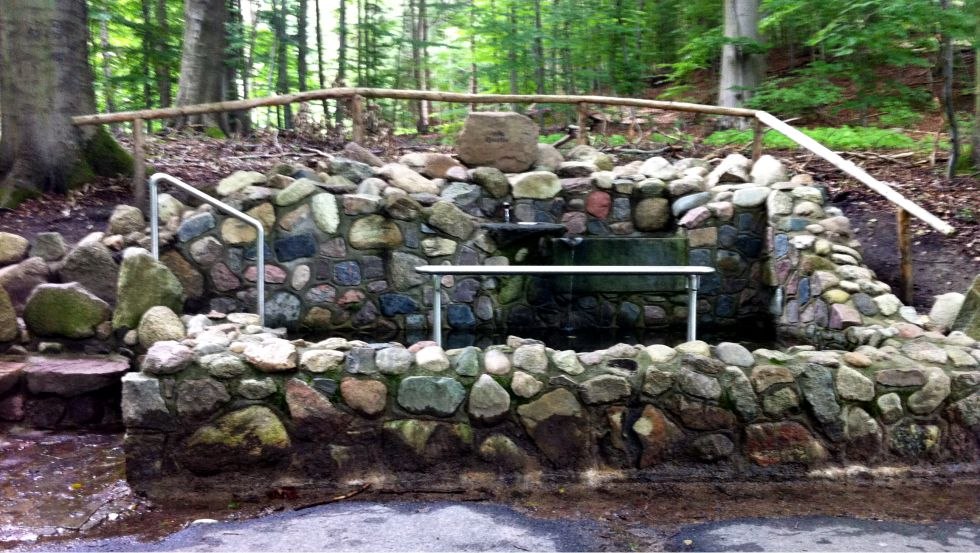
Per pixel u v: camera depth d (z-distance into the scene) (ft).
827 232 16.72
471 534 8.73
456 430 10.26
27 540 8.72
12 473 10.81
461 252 17.52
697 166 21.26
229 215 16.58
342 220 17.04
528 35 37.58
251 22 49.14
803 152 25.45
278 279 16.76
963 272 17.20
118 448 11.88
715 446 10.48
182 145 24.93
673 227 19.22
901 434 10.80
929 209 20.02
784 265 16.97
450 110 40.70
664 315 18.17
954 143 21.74
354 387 10.14
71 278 15.15
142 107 46.37
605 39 35.88
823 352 11.14
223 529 8.82
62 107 19.76
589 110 31.32
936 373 10.90
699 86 43.45
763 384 10.52
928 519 9.39
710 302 18.33
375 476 10.22
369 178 18.06
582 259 17.89
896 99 26.94
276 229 16.80
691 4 41.83
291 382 10.09
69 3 19.85
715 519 9.36
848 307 14.37
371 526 8.89
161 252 16.29
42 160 19.57
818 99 27.07
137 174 18.38
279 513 9.43
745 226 18.37
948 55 21.43
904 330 12.60
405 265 17.26
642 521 9.28
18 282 15.14
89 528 9.04
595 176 19.02
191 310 16.40
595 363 10.53
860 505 9.86
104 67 44.98
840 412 10.63
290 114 34.58
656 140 28.76
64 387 12.66
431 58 55.77
